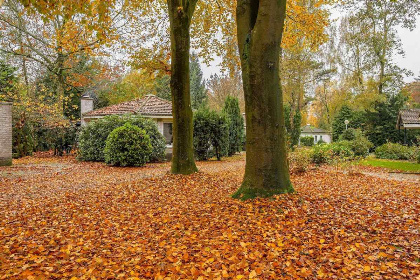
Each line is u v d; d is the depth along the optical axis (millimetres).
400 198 6406
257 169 5895
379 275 3186
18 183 9359
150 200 6691
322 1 11227
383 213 5203
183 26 9109
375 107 28766
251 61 5723
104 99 33281
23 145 19547
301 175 11422
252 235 4391
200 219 5234
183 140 9625
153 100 21969
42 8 5934
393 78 27000
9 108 14758
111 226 5062
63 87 23359
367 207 5570
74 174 11633
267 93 5711
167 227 4953
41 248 3990
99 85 31891
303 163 11977
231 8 12602
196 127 19141
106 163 15391
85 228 4961
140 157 14336
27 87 21281
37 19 20031
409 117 24859
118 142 14203
